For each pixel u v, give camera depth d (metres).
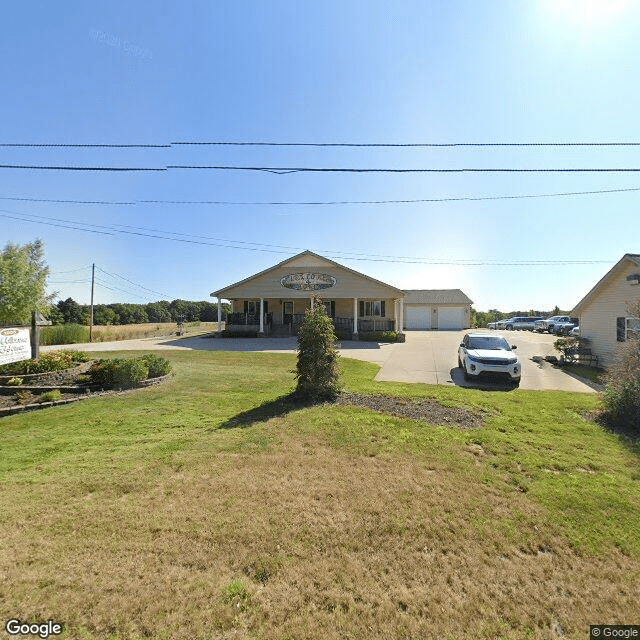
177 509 3.26
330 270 23.75
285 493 3.56
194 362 13.37
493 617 2.18
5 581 2.35
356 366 12.73
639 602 2.32
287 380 9.57
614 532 3.03
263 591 2.32
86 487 3.70
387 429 5.50
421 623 2.12
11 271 9.82
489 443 5.00
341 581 2.43
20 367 9.16
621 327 12.02
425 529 3.01
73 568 2.49
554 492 3.67
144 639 1.97
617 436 5.43
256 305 27.36
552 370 12.62
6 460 4.47
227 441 5.02
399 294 23.17
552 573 2.56
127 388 8.63
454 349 17.88
